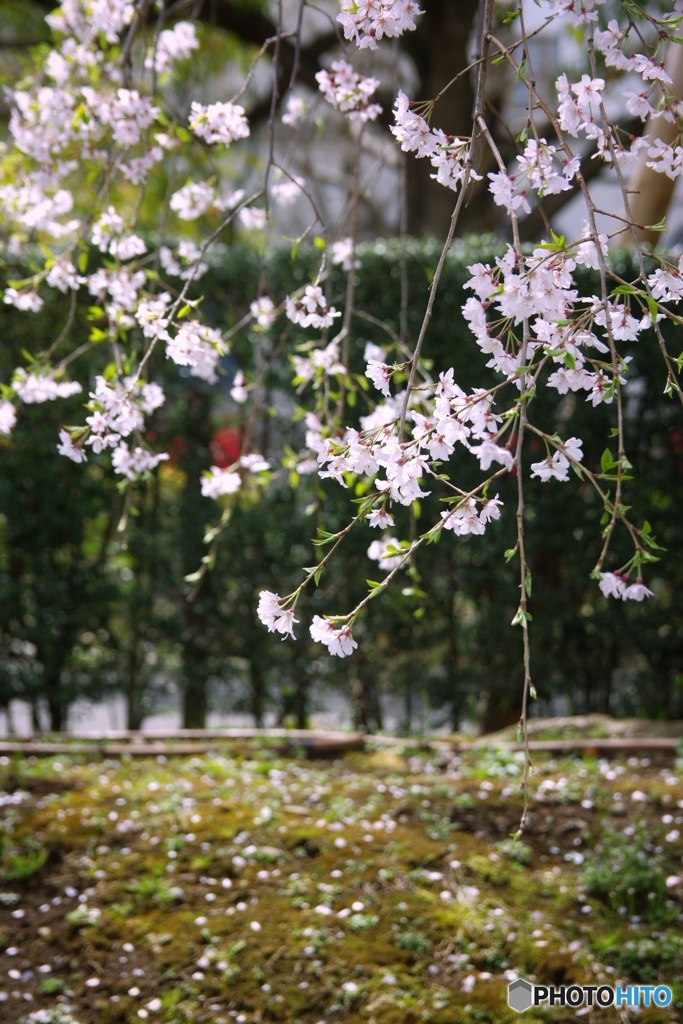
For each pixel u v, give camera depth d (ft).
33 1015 8.05
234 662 16.28
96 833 10.58
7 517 15.34
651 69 5.18
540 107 5.21
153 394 7.70
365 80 8.51
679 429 14.92
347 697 16.26
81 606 15.57
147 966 8.61
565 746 13.44
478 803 11.34
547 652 15.70
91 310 8.52
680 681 15.19
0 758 13.28
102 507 15.61
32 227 9.32
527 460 14.82
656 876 9.54
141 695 16.24
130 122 8.39
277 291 14.88
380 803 11.48
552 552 15.40
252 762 13.37
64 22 9.57
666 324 14.49
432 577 15.47
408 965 8.53
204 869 9.89
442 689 15.93
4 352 15.16
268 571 15.64
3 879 9.81
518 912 9.25
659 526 15.25
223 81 25.76
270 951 8.68
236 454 15.61
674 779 12.08
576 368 5.25
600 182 25.50
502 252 14.38
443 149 5.35
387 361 14.61
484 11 5.47
